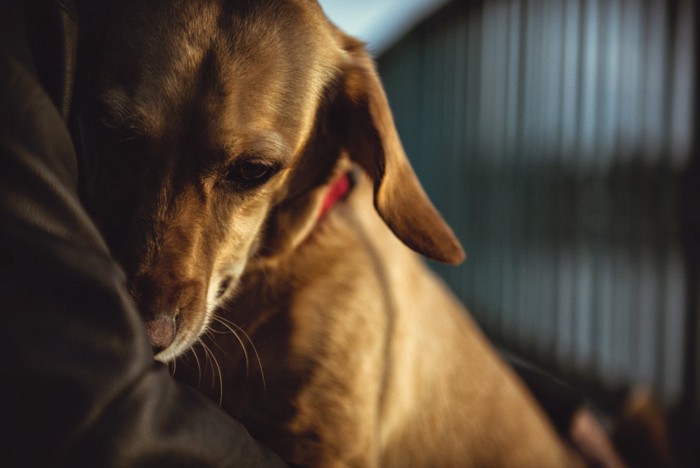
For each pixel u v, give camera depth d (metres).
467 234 5.80
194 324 1.22
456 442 1.93
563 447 2.28
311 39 1.44
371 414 1.51
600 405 4.00
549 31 4.50
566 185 4.33
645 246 3.59
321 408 1.42
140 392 0.71
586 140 4.13
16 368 0.65
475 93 5.62
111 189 1.21
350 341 1.49
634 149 3.67
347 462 1.44
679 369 3.38
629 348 3.76
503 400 2.09
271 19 1.31
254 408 1.40
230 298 1.42
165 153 1.19
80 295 0.69
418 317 1.85
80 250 0.70
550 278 4.54
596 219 4.02
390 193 1.56
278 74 1.30
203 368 1.38
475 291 5.67
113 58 1.16
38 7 0.80
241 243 1.36
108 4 1.20
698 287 3.24
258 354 1.40
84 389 0.67
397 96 7.69
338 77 1.56
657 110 3.49
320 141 1.54
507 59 5.07
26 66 0.71
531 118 4.76
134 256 1.18
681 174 3.32
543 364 4.62
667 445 2.63
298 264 1.49
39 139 0.70
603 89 3.94
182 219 1.22
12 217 0.67
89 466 0.66
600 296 4.00
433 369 1.88
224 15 1.24
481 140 5.54
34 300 0.67
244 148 1.23
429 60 6.61
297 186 1.49
